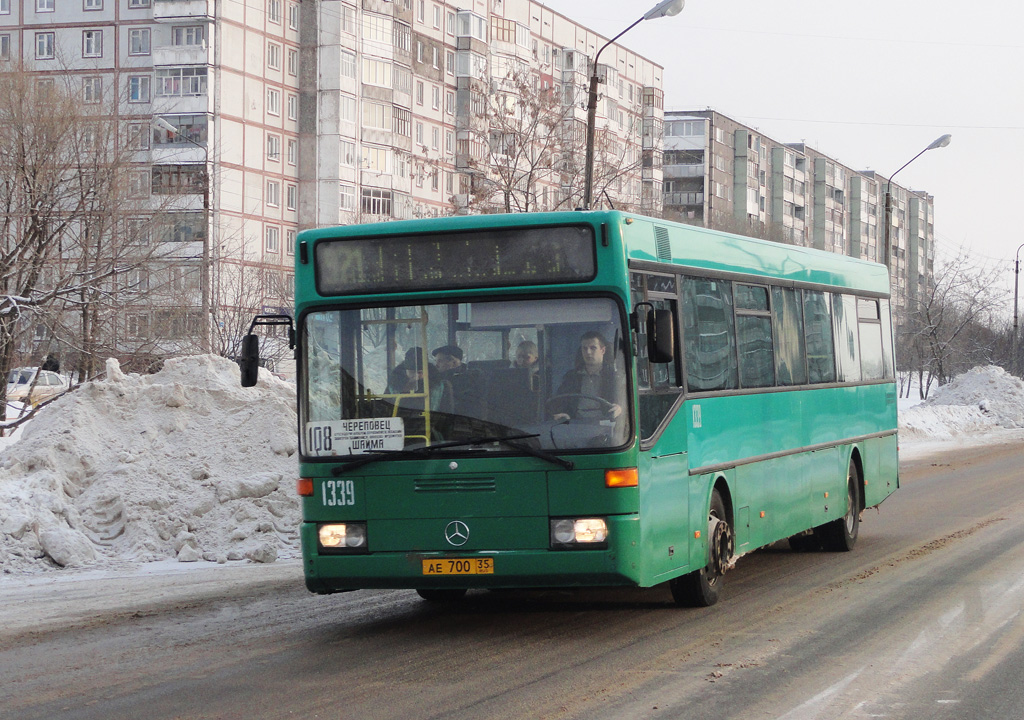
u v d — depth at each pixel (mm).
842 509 14086
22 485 14000
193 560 13602
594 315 8898
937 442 36688
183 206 36094
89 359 32156
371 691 7430
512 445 8805
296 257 9328
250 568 13125
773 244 12555
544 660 8312
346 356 9156
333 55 70875
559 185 40594
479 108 77125
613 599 10945
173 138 66312
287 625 9812
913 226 155375
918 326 72812
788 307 12820
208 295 35750
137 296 33312
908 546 14438
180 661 8438
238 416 15906
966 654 8375
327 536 9062
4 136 32125
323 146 71000
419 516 8875
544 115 40656
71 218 32750
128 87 37938
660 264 9742
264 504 14672
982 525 16344
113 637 9383
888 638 8945
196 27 66812
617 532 8672
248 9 68125
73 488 14523
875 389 15719
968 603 10383
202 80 66125
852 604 10445
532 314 8945
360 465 8969
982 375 46188
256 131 68750
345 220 71125
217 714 6922
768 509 11852
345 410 9094
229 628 9695
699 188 106562
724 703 7055
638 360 9062
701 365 10445
